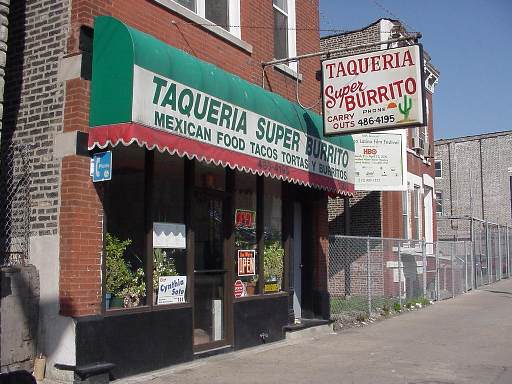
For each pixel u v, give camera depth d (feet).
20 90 24.90
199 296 30.01
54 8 24.47
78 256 22.81
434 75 75.97
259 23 35.35
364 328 40.68
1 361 21.91
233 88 27.89
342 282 55.26
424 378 25.57
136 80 22.34
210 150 25.86
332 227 61.72
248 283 33.71
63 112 23.54
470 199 129.59
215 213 31.40
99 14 24.27
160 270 27.20
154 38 24.62
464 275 70.23
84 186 23.22
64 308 22.62
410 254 58.59
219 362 28.53
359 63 32.63
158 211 27.22
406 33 60.29
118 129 22.36
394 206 60.90
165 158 27.84
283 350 32.09
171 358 26.89
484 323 42.88
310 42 41.45
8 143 24.85
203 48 30.19
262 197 34.86
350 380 25.14
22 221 24.03
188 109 24.72
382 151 54.49
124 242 25.36
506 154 126.93
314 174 34.86
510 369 27.45
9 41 25.45
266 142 30.14
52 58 24.22
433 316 47.19
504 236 98.84
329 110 33.35
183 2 30.09
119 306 25.03
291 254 39.04
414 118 31.01
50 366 22.70
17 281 22.67
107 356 23.61
